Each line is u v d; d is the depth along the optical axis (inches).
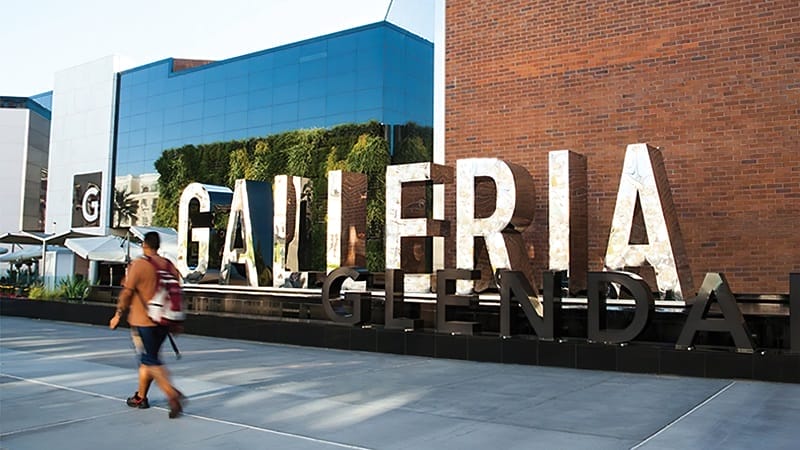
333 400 312.8
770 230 482.9
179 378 373.7
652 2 534.9
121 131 1978.3
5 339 571.2
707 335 400.2
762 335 395.5
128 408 294.8
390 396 323.0
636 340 420.2
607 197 542.6
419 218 522.6
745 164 494.3
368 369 412.2
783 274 476.7
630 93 539.5
